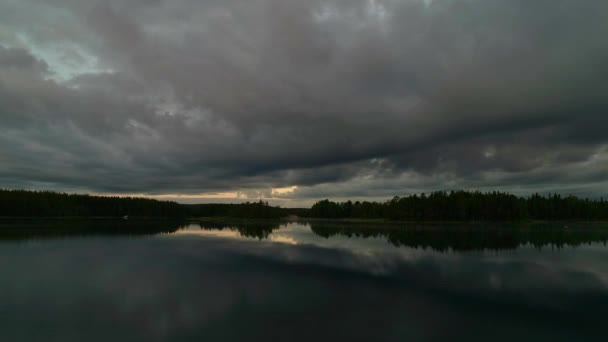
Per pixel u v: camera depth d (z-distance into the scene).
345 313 19.75
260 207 197.62
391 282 27.50
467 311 20.45
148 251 45.59
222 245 54.00
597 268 34.47
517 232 85.38
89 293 23.56
